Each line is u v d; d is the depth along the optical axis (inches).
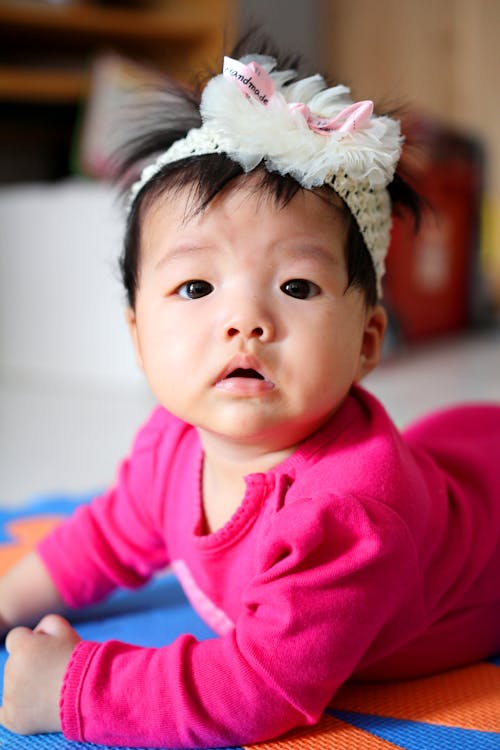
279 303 25.2
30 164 118.7
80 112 113.7
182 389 25.8
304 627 24.0
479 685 29.0
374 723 25.9
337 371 25.8
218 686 23.9
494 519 31.2
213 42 113.7
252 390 24.8
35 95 111.0
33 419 80.5
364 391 29.5
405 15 147.3
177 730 23.9
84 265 98.0
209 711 23.9
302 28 137.1
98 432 75.0
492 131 150.3
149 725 24.1
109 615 34.7
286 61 31.0
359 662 27.0
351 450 26.7
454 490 31.0
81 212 97.1
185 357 25.5
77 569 32.6
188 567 29.7
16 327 104.5
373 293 28.7
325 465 26.3
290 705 24.1
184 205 26.3
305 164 25.5
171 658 24.5
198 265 25.7
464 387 94.0
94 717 24.3
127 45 119.4
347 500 24.6
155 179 27.8
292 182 25.6
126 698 24.2
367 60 145.3
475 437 38.6
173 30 114.6
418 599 27.2
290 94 27.9
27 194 102.4
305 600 24.0
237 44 32.0
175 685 24.0
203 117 27.4
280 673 23.9
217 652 24.5
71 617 34.4
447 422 40.4
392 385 95.3
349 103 28.3
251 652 24.0
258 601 24.5
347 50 142.9
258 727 24.1
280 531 24.4
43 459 65.9
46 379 102.2
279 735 24.9
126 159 32.4
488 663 31.3
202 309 25.5
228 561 27.4
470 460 33.4
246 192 25.5
